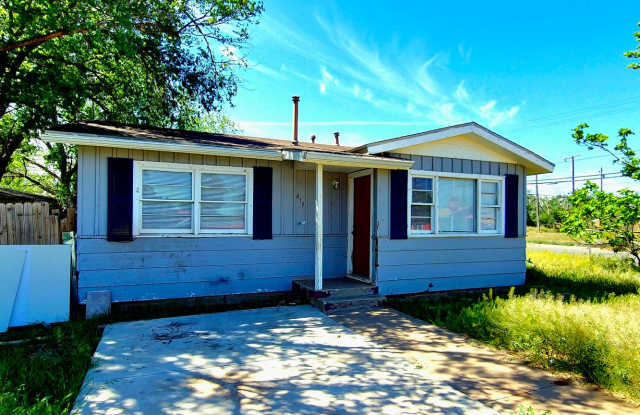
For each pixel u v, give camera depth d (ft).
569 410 10.20
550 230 133.08
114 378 11.75
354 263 26.53
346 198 27.09
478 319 17.92
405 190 24.82
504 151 27.78
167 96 41.24
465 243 26.81
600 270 35.06
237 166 22.80
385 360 13.85
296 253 24.71
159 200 21.02
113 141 18.57
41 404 9.40
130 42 31.45
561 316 14.89
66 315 18.13
